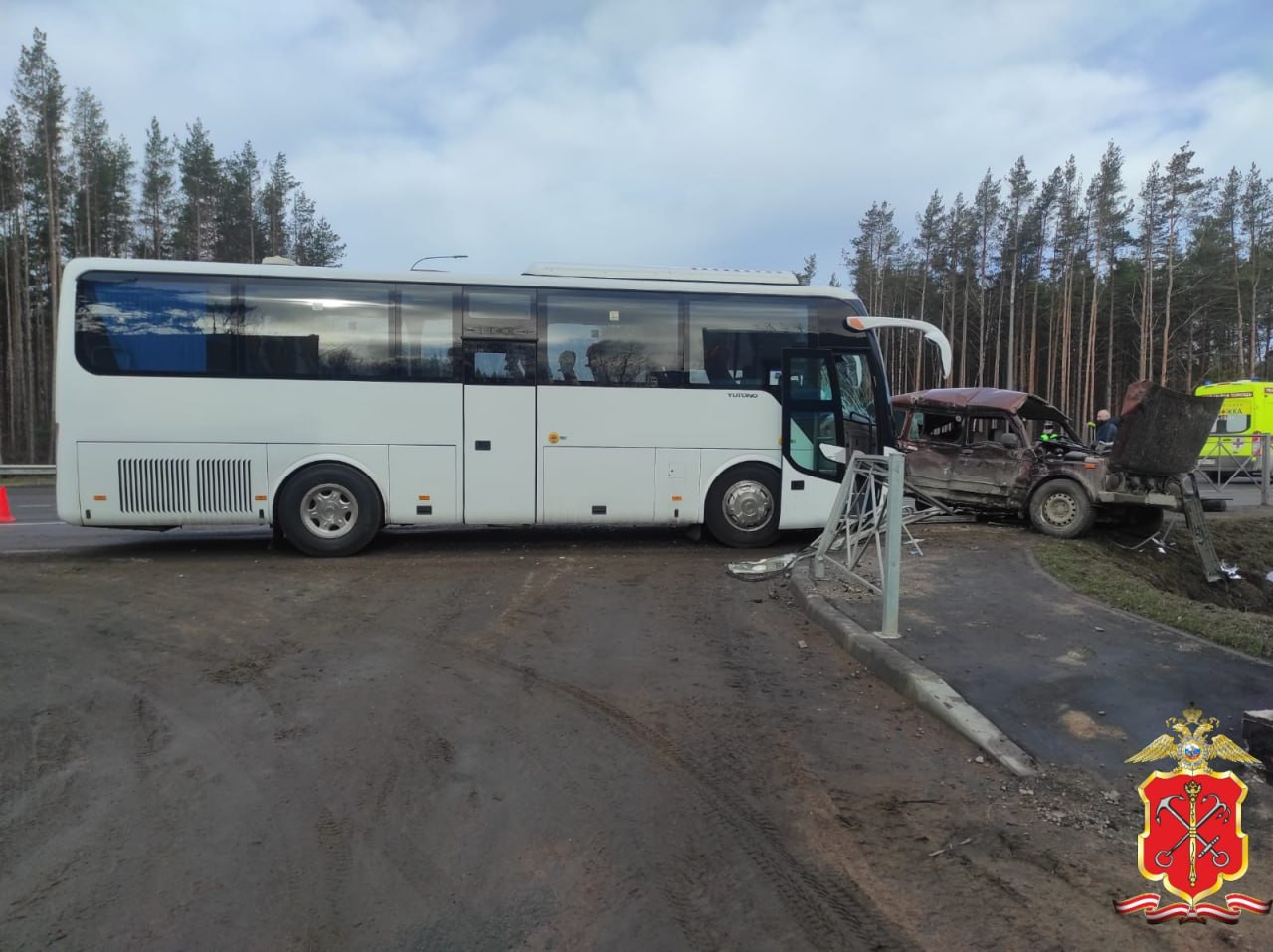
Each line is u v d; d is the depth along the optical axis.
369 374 9.30
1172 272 47.25
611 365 9.70
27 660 5.57
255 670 5.40
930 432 13.08
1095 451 12.06
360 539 9.38
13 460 37.38
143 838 3.37
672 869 3.17
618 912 2.90
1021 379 54.06
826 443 10.10
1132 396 10.68
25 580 8.02
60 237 38.22
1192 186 46.31
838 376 10.14
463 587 7.85
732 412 9.94
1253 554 12.73
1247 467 21.14
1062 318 49.53
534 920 2.85
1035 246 52.22
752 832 3.46
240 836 3.39
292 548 9.92
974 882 3.10
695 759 4.17
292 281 9.18
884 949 2.71
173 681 5.18
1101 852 3.32
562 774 3.99
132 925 2.80
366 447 9.32
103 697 4.90
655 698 5.01
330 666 5.52
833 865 3.22
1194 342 52.91
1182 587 10.69
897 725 4.63
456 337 9.45
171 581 8.00
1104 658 5.48
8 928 2.77
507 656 5.80
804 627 6.60
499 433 9.52
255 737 4.37
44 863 3.17
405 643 6.05
